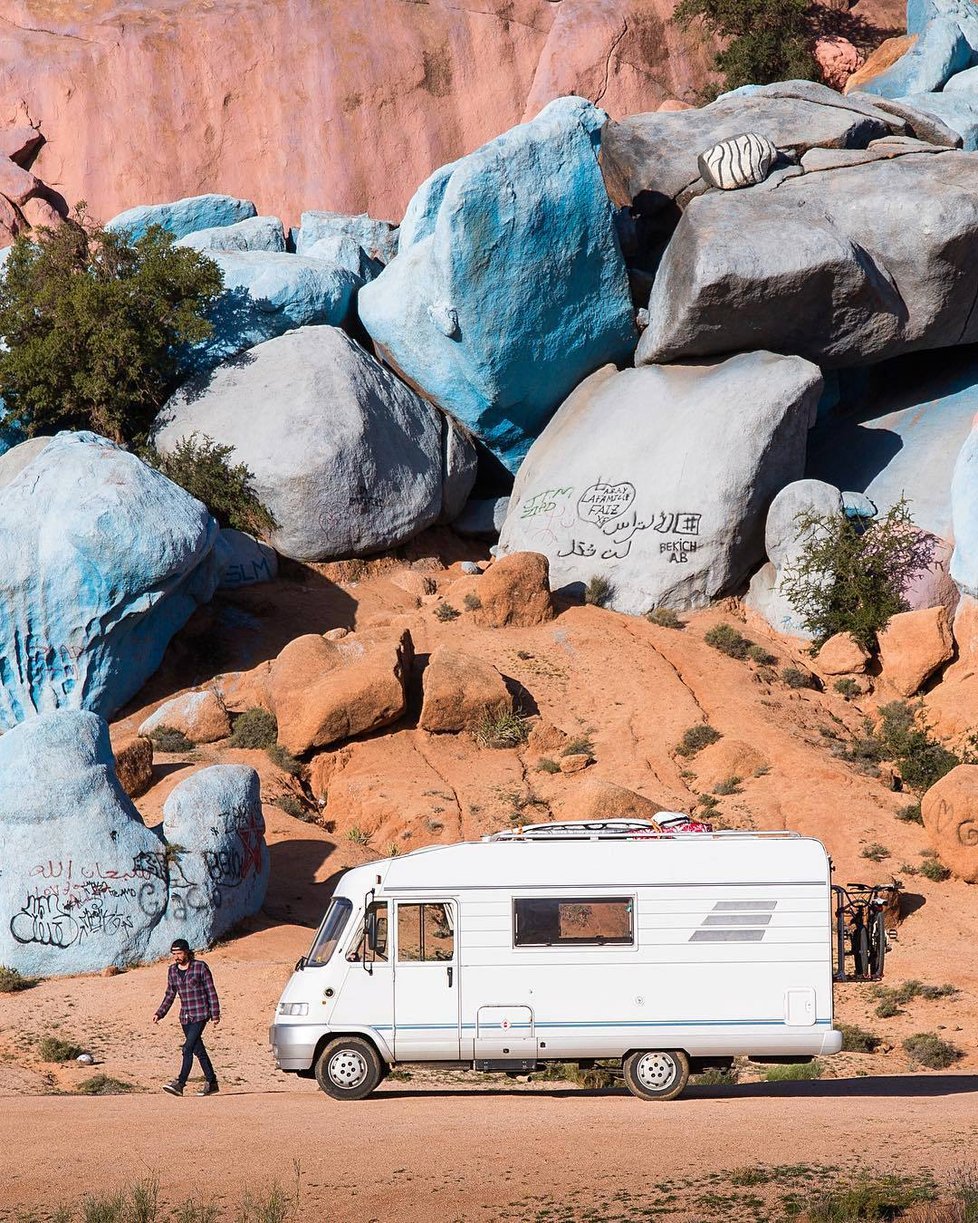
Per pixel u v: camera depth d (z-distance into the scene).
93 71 91.12
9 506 54.12
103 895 37.09
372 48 93.38
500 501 71.19
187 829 38.88
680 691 54.59
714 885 23.86
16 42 91.88
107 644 53.81
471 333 66.38
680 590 60.72
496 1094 25.27
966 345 69.31
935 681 56.25
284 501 63.25
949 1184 16.70
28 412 66.31
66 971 36.62
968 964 37.94
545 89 94.12
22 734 38.28
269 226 75.31
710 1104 22.89
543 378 68.56
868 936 24.72
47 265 67.81
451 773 50.12
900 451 65.12
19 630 53.25
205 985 25.72
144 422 67.19
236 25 92.69
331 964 23.94
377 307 68.75
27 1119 22.14
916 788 49.84
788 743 51.00
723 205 63.97
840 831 45.97
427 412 69.25
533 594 59.47
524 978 23.73
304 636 53.69
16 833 37.12
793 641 59.81
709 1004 23.59
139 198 90.25
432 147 93.25
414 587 64.12
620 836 24.78
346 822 48.19
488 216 64.38
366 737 51.91
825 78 93.62
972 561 55.81
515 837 25.05
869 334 63.84
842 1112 21.36
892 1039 33.34
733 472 60.38
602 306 67.94
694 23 95.75
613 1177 17.47
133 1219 16.30
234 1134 20.22
